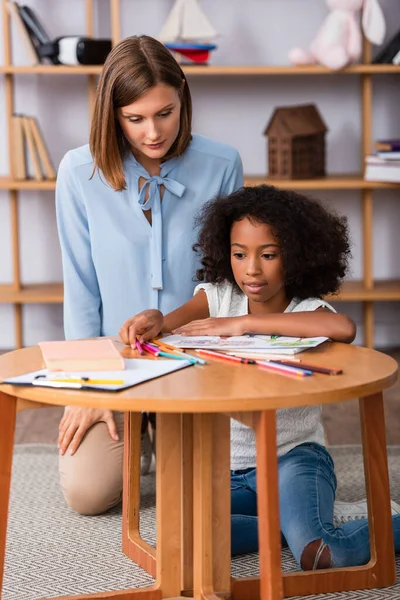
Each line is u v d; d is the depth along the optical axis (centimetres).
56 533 235
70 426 244
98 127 229
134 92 216
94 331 249
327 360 172
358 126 453
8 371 167
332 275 214
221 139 452
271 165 425
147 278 245
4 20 415
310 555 197
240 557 217
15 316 447
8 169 454
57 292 429
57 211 246
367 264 437
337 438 320
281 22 443
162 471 181
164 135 223
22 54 442
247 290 204
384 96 451
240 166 256
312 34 443
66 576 208
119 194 241
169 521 183
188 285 248
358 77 449
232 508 220
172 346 180
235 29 443
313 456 212
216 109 450
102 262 244
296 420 214
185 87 235
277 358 171
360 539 198
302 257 205
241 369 165
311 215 208
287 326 190
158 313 194
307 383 154
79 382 153
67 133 448
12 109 424
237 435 218
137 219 242
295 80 448
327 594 194
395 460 285
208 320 196
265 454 149
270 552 150
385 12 445
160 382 155
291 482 205
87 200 241
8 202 455
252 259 201
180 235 245
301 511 201
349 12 411
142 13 441
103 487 243
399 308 466
